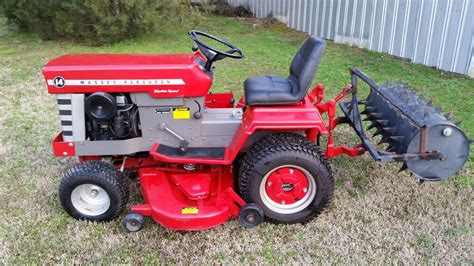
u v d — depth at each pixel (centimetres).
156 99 287
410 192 334
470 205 317
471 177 353
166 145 300
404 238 280
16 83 579
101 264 259
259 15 1154
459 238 280
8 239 278
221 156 291
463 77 608
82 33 798
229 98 346
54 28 827
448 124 272
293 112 283
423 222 296
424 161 280
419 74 622
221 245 275
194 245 276
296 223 296
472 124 442
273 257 266
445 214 308
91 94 281
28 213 304
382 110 336
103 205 294
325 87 560
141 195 326
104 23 773
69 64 284
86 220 295
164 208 280
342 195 329
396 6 700
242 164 288
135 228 284
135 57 302
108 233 287
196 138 301
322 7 868
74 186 283
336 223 297
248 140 299
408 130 288
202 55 315
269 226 294
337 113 478
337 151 324
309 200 293
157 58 298
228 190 282
